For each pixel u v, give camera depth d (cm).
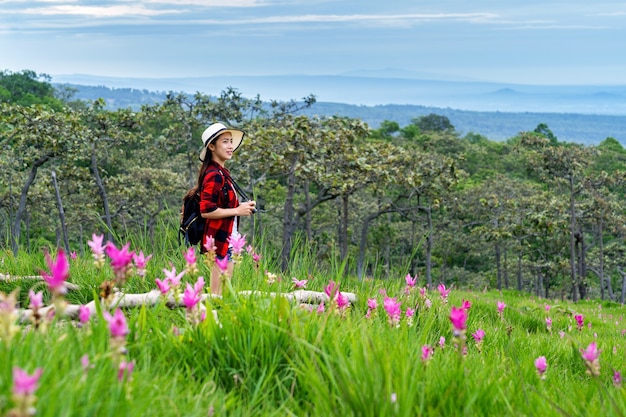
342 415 346
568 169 5694
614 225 6378
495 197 6378
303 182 3588
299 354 428
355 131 3438
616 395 470
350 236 6059
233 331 438
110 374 326
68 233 5359
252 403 377
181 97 4428
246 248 777
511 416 375
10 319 313
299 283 637
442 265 7531
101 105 4325
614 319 1978
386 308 517
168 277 438
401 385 356
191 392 367
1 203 4931
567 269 6362
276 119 4097
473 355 576
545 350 794
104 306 396
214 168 696
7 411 267
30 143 4016
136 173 5738
